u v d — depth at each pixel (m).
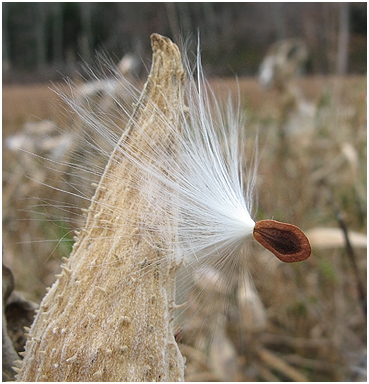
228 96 0.08
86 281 0.06
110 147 0.06
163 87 0.06
